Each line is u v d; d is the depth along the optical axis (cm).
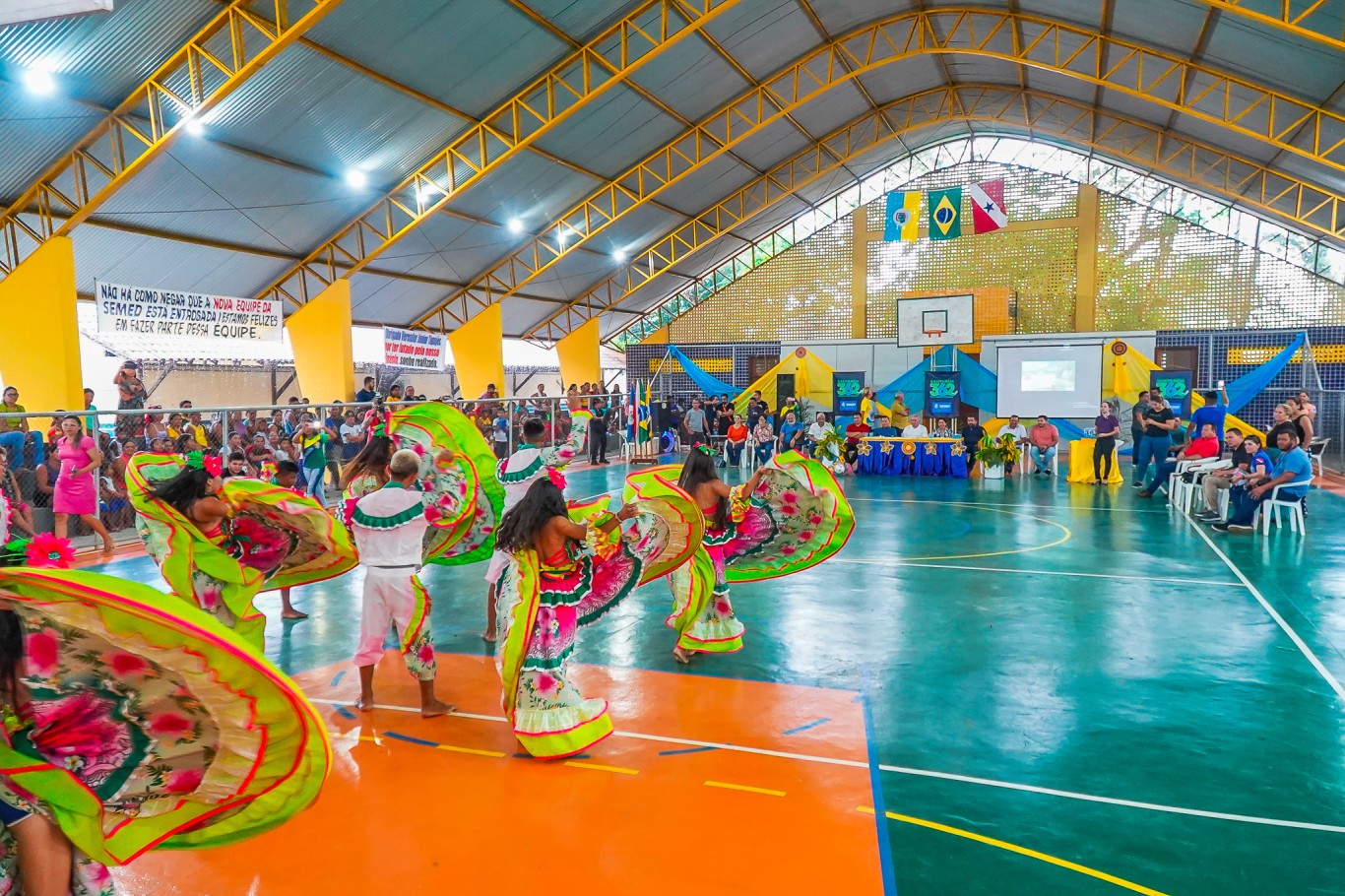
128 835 200
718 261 3062
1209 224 2459
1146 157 2348
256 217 1731
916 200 2428
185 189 1538
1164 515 1230
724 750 438
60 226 1348
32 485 981
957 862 332
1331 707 492
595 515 480
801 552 632
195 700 185
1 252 1409
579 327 2944
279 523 502
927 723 474
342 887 317
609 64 1614
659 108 1984
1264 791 391
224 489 467
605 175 2202
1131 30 1569
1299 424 1182
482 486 579
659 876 322
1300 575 824
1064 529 1123
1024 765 419
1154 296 2528
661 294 3138
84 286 1667
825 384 2409
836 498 596
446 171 1847
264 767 199
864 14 1856
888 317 2855
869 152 2655
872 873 323
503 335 2905
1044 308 2647
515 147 1706
